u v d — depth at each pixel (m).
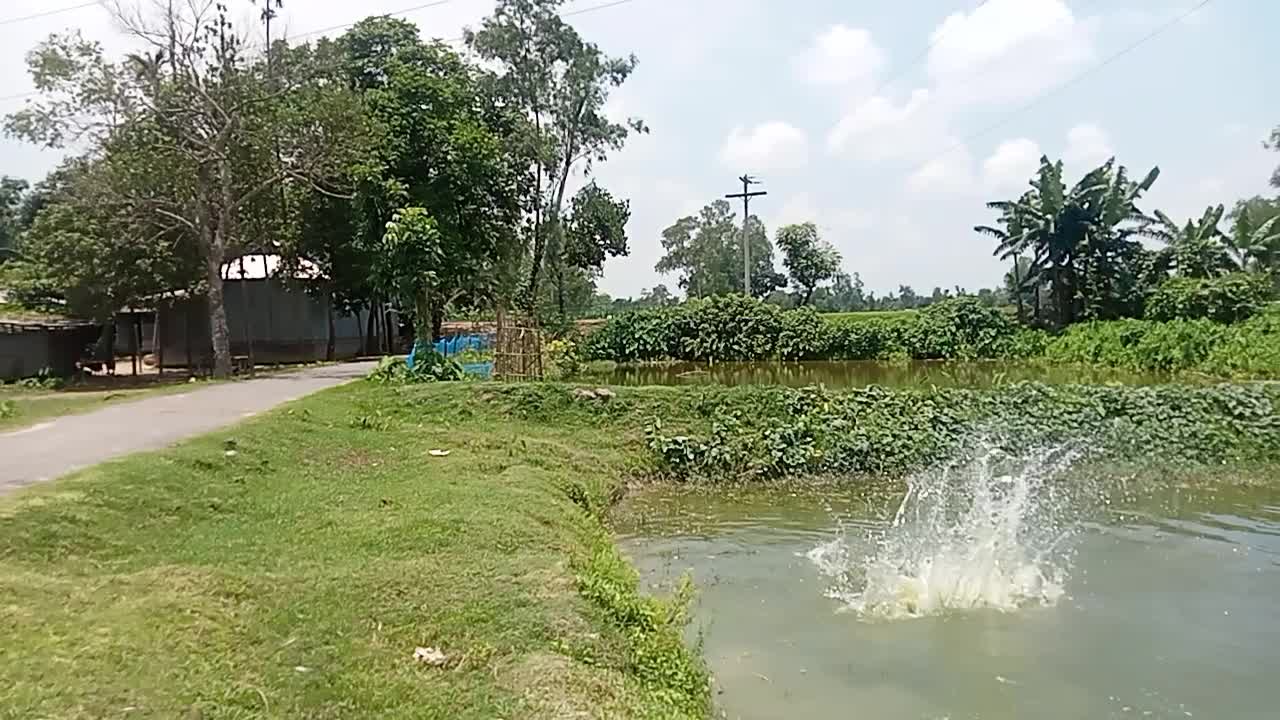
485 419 19.52
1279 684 7.61
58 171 32.97
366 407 19.22
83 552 7.98
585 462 16.92
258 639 6.47
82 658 5.74
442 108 36.66
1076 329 44.19
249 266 41.59
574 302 63.12
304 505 10.70
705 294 77.19
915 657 8.24
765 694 7.45
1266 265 48.12
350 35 39.91
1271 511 14.17
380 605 7.34
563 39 42.91
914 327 47.38
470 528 9.93
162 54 29.14
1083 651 8.34
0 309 35.38
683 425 19.47
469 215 36.47
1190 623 9.02
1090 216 46.78
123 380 32.72
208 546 8.62
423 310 27.75
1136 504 14.70
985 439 18.78
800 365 44.19
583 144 44.97
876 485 16.95
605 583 8.38
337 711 5.52
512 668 6.28
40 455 11.69
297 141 31.17
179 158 29.69
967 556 11.34
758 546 12.37
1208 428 18.80
